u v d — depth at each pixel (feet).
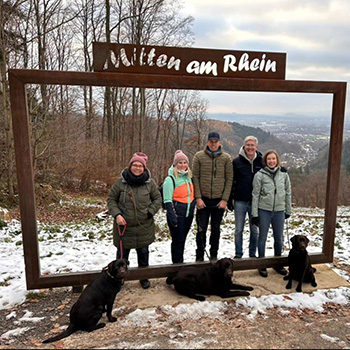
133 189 12.73
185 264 13.85
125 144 66.90
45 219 33.99
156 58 12.44
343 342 10.05
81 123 57.16
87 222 32.01
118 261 10.84
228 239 22.63
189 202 13.70
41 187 42.78
